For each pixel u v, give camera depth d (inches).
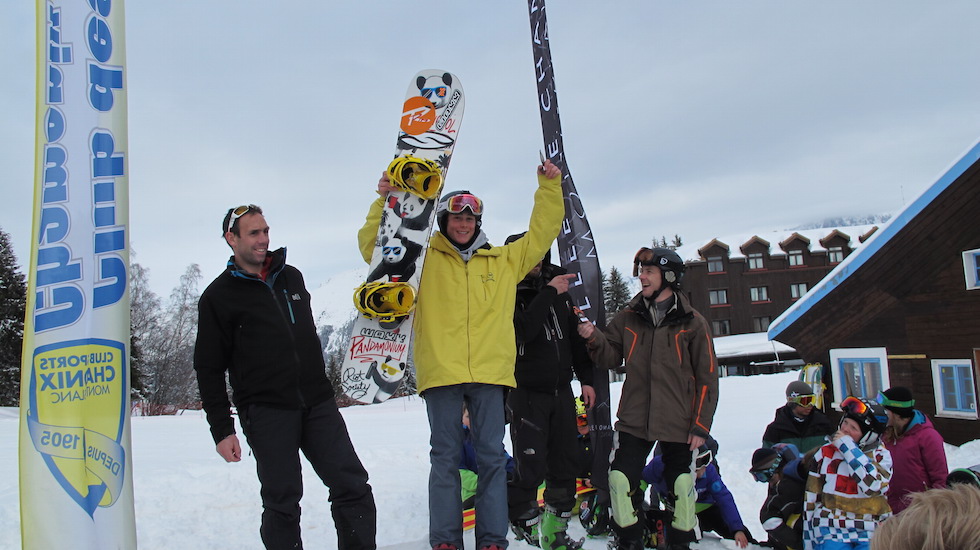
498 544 117.2
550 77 191.3
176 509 217.0
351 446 119.6
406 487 247.6
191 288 1338.6
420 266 129.3
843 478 131.8
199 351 114.5
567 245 189.0
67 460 97.7
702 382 134.0
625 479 130.6
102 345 101.1
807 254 1483.8
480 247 131.3
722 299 1469.0
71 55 103.4
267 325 114.2
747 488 240.2
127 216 105.3
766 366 1305.4
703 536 165.3
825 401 382.6
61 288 99.4
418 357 124.9
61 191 100.8
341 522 115.5
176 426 571.5
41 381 97.7
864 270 364.5
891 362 354.6
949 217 336.5
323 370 120.6
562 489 135.5
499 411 123.3
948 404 337.4
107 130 104.7
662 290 140.6
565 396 137.9
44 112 101.5
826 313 380.2
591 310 184.4
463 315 123.7
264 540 109.4
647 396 137.3
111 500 99.9
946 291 338.3
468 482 168.7
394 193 136.0
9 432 463.8
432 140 143.6
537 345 135.8
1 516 198.7
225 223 117.4
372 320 130.1
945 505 39.6
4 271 1013.2
